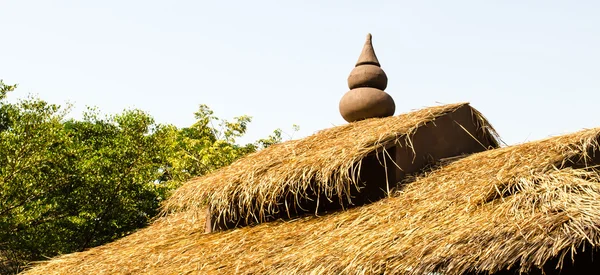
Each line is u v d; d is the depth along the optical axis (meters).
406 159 9.57
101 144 26.83
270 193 9.58
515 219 6.50
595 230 5.97
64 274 10.49
